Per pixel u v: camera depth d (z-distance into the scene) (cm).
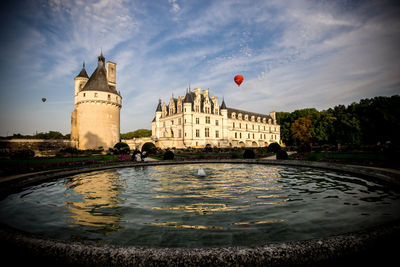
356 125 5028
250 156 2700
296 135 6159
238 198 767
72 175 1448
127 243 414
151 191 905
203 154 3447
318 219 535
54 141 4534
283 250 275
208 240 423
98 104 4609
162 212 612
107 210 637
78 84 5362
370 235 307
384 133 4719
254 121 7656
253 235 443
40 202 738
